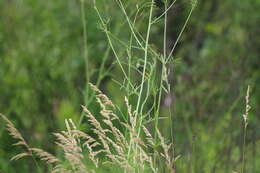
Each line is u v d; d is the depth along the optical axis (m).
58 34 8.26
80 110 7.12
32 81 7.55
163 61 4.76
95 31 8.06
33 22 8.45
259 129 6.11
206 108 7.47
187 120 7.04
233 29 9.53
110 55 7.93
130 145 4.51
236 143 6.09
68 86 7.62
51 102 7.27
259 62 8.59
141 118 4.70
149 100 7.09
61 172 4.50
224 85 7.99
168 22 9.09
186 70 8.77
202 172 5.61
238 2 9.85
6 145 6.56
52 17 8.45
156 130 4.60
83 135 4.49
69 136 4.47
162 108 7.17
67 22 8.36
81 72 7.85
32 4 8.59
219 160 5.88
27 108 7.20
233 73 7.87
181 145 6.13
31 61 7.82
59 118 6.94
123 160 4.52
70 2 8.52
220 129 6.82
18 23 8.36
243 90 7.44
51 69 7.79
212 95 7.79
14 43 8.08
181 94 7.74
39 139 6.67
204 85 8.09
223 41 9.34
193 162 5.75
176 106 7.48
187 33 9.52
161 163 4.70
